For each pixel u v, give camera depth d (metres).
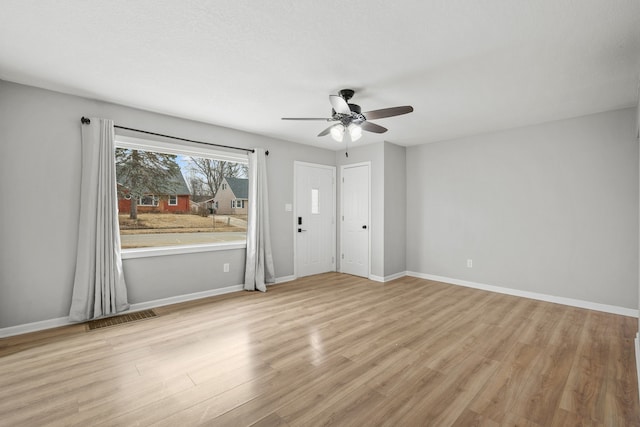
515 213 4.20
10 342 2.68
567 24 1.91
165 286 3.74
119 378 2.12
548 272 3.92
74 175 3.12
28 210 2.89
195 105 3.40
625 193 3.40
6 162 2.79
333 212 5.70
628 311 3.37
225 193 4.54
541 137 3.98
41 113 2.95
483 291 4.39
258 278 4.42
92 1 1.73
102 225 3.20
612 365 2.29
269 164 4.77
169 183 4.04
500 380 2.10
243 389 2.00
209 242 4.36
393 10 1.80
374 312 3.48
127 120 3.44
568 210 3.77
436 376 2.15
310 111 3.60
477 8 1.77
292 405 1.83
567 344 2.65
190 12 1.83
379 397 1.91
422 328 3.01
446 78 2.69
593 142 3.60
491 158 4.42
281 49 2.25
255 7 1.78
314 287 4.59
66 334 2.85
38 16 1.86
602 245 3.54
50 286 3.00
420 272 5.28
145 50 2.27
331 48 2.23
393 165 5.19
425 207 5.20
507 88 2.90
